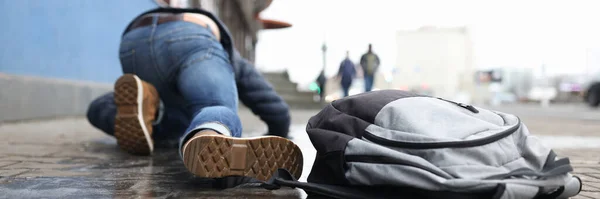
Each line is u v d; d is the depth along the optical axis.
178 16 2.56
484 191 1.24
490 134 1.37
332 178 1.57
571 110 17.33
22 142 3.31
